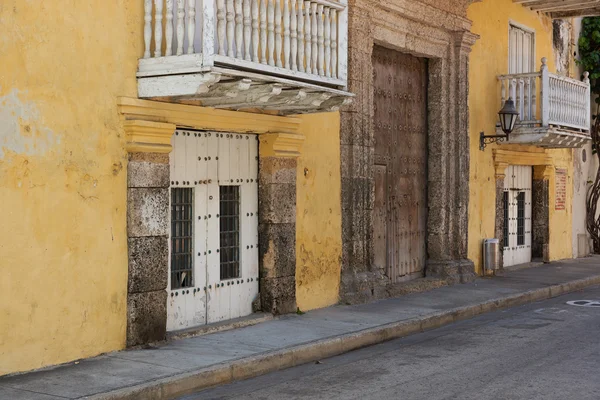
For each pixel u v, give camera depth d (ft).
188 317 30.12
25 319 23.65
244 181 32.86
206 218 31.01
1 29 23.00
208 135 31.09
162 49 27.50
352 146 38.19
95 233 25.77
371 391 23.24
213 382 24.12
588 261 61.67
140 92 27.12
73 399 20.58
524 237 58.59
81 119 25.31
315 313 35.06
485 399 22.15
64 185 24.79
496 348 29.89
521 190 57.93
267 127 32.65
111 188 26.32
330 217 37.14
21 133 23.56
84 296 25.41
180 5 26.40
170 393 22.66
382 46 42.37
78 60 25.22
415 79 45.75
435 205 46.55
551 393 22.75
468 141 48.57
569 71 64.08
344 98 31.89
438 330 34.60
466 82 47.93
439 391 23.12
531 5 55.88
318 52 31.22
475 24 49.75
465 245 48.14
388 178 43.09
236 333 30.27
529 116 50.93
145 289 27.27
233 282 32.27
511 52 55.26
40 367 24.04
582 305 42.19
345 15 32.40
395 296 41.06
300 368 26.91
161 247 27.84
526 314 38.93
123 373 23.49
